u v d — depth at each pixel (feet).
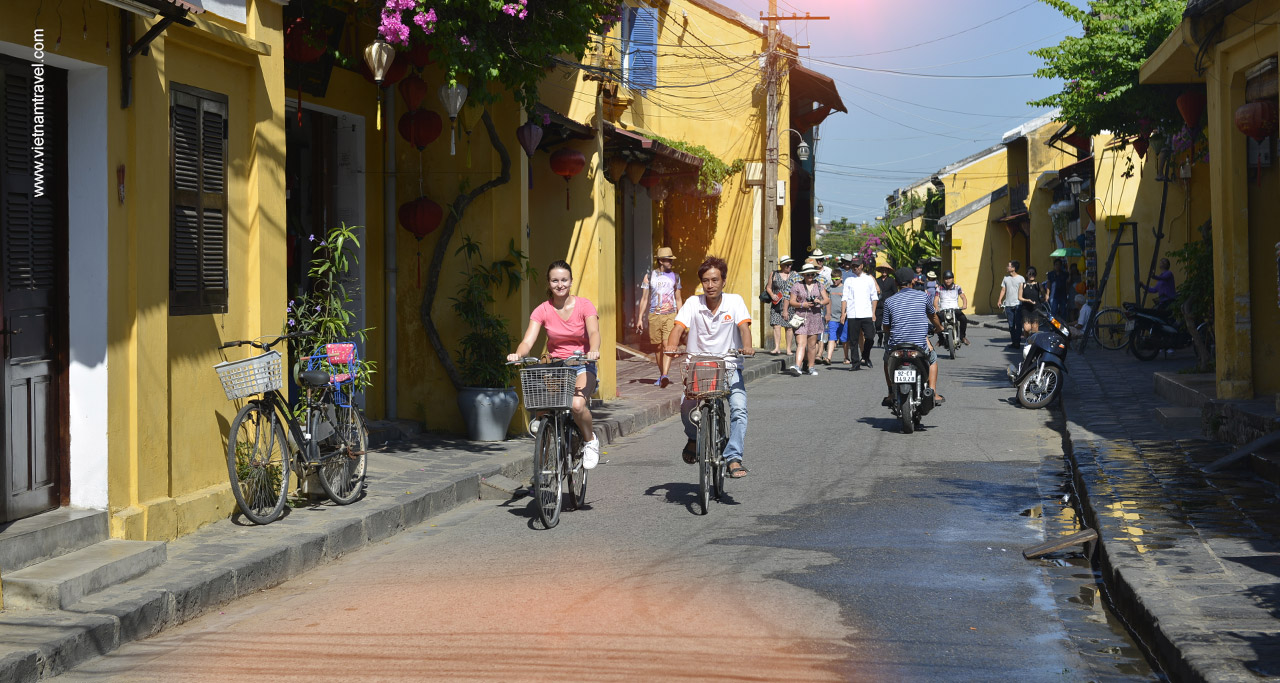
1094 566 21.66
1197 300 47.26
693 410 26.91
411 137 35.35
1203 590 17.56
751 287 82.43
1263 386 35.60
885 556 22.33
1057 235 127.34
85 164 20.49
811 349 63.77
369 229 36.60
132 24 21.02
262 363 23.18
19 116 19.58
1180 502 24.77
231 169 24.79
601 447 39.11
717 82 82.02
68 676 15.56
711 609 18.54
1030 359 47.03
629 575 20.95
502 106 37.55
